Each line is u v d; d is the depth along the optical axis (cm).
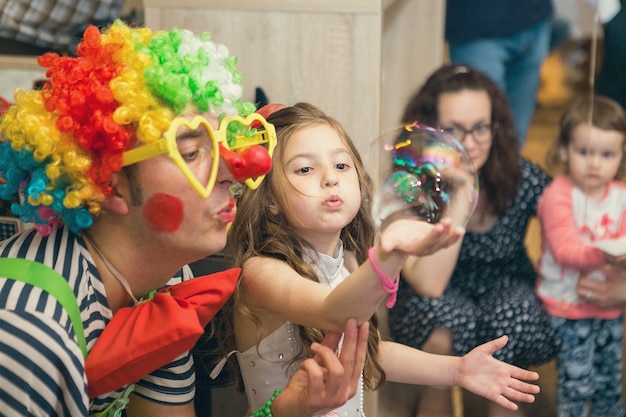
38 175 83
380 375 113
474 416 185
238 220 106
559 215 184
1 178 88
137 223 85
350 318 86
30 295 81
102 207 86
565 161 189
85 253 88
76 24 149
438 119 185
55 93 82
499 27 188
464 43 190
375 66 143
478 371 107
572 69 192
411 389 186
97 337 88
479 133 183
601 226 184
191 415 102
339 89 145
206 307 88
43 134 79
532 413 185
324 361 86
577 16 191
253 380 107
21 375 78
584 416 186
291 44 144
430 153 84
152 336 82
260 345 105
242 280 103
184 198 83
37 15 146
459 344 180
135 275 90
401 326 181
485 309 182
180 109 82
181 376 99
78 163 80
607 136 186
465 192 82
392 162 85
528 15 188
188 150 83
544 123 193
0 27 146
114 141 80
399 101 193
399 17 190
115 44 83
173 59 84
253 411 108
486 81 185
